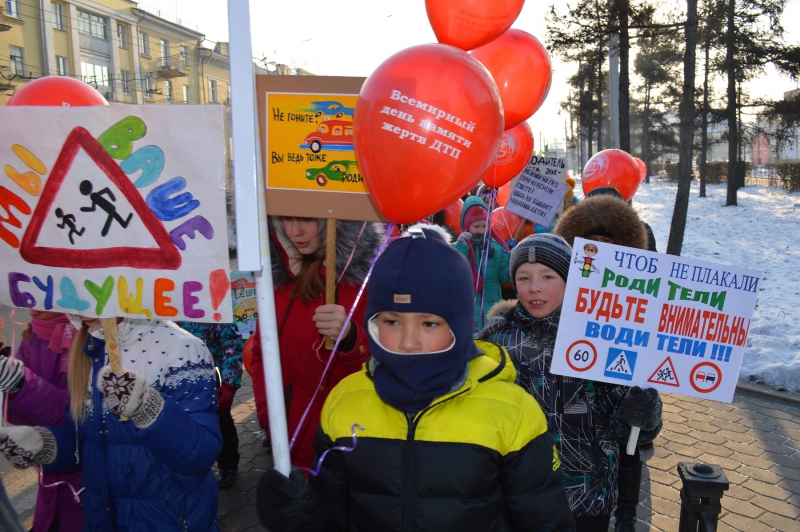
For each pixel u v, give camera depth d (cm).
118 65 3444
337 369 246
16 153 174
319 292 247
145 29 3606
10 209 178
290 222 240
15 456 192
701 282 209
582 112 3659
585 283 208
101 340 194
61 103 258
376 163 177
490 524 158
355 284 248
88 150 169
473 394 163
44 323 231
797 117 2245
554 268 221
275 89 225
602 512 214
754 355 625
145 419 170
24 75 2880
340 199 224
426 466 157
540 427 163
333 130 222
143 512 188
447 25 217
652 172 5366
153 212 168
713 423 504
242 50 142
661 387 210
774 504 380
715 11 2169
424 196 179
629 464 291
